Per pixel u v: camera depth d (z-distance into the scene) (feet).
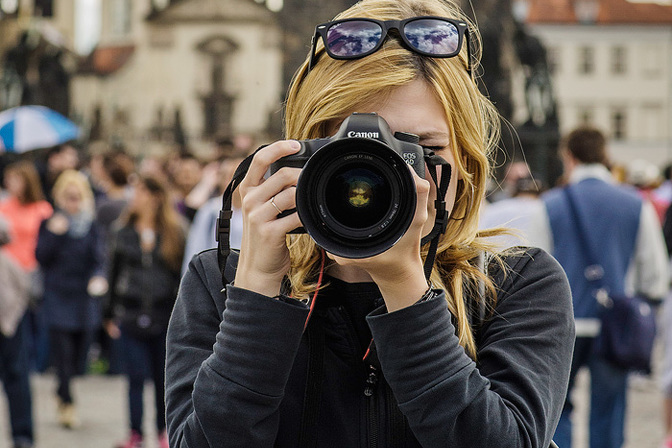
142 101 236.63
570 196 18.61
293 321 5.15
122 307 24.14
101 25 251.60
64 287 29.27
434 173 5.30
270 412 5.19
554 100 101.30
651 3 226.58
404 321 4.99
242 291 5.21
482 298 5.63
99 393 33.68
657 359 41.34
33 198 34.55
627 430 26.35
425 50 5.37
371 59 5.35
